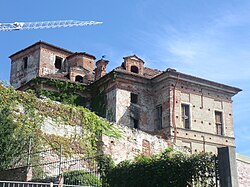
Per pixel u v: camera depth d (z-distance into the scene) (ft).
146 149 121.60
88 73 166.61
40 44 180.14
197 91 150.10
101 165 82.02
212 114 150.92
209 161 64.80
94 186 71.36
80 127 110.52
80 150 106.83
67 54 187.01
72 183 77.46
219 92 154.92
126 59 153.79
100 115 149.18
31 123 101.04
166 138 135.23
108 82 149.18
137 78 149.28
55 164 97.04
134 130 120.78
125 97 145.38
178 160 69.41
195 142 143.43
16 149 82.74
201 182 64.80
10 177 79.20
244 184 70.85
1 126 81.71
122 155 114.62
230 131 152.76
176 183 67.92
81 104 154.51
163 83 147.95
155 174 71.87
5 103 99.30
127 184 76.02
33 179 77.97
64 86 152.46
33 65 180.14
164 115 143.95
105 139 112.57
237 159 71.61
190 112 146.10
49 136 103.04
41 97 108.88
